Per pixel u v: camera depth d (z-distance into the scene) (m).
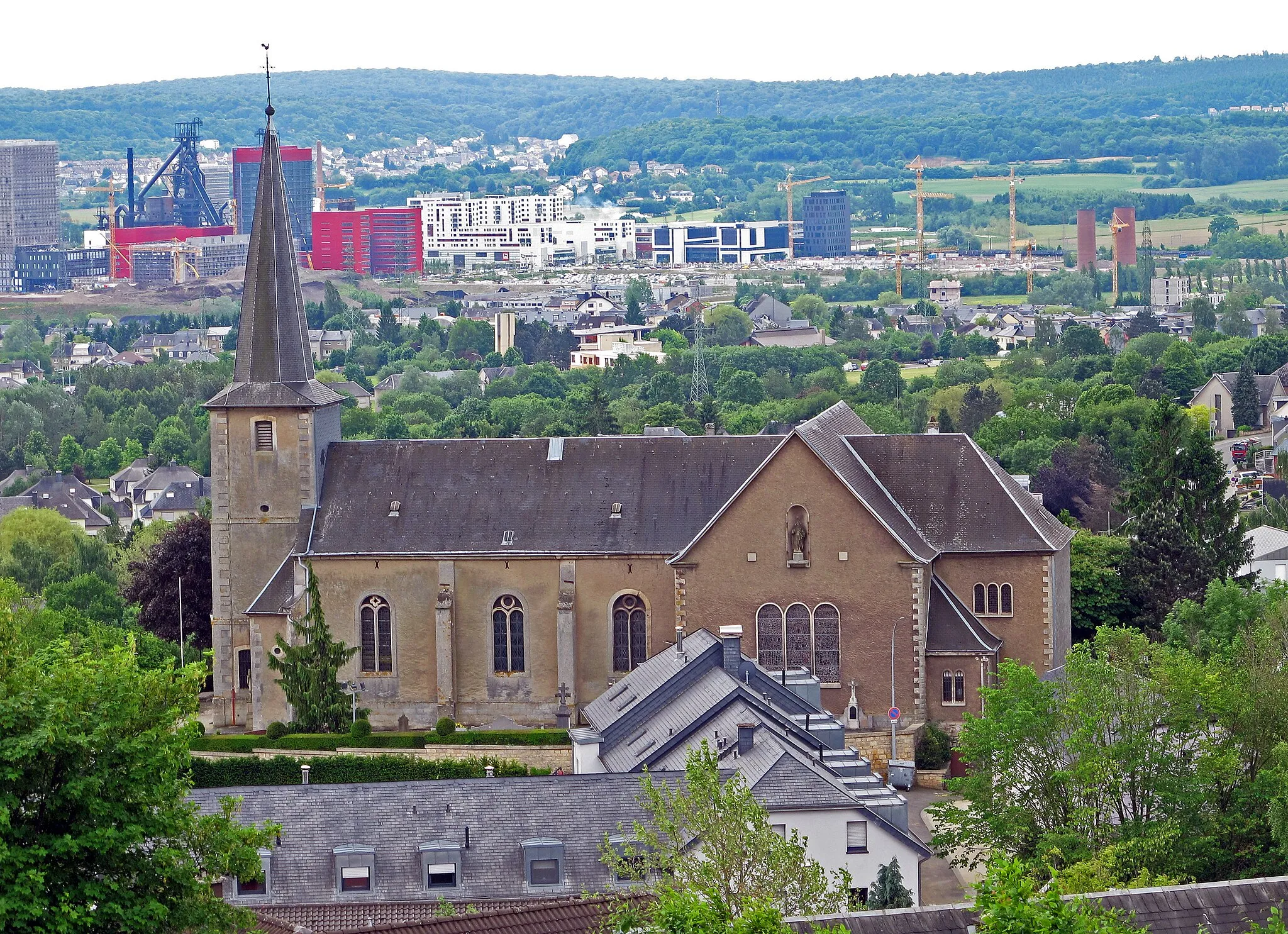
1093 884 181.50
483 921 176.50
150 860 147.25
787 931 130.62
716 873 170.75
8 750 139.12
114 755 146.50
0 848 135.75
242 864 155.00
